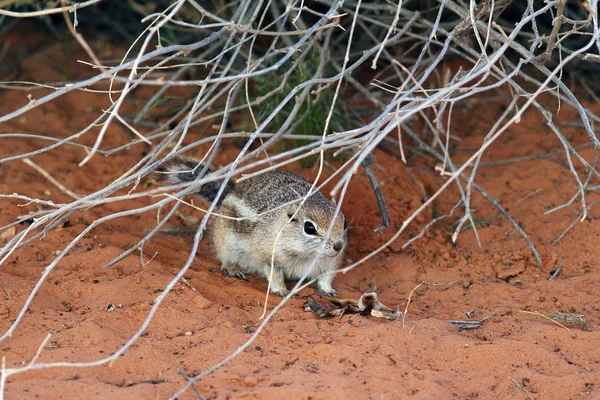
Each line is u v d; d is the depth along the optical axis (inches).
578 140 594.9
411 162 580.4
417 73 563.2
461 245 488.1
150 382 318.3
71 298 390.3
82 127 631.8
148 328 362.6
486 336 372.2
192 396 308.5
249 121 586.2
